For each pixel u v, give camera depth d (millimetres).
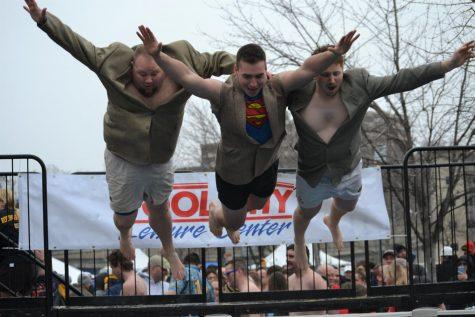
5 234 8594
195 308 7641
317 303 7723
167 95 6043
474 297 8016
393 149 13641
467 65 12062
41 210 8227
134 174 6301
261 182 5973
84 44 5973
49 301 7656
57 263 14617
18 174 8188
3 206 8656
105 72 5980
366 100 5867
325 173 6156
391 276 9766
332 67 5785
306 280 8695
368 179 8531
